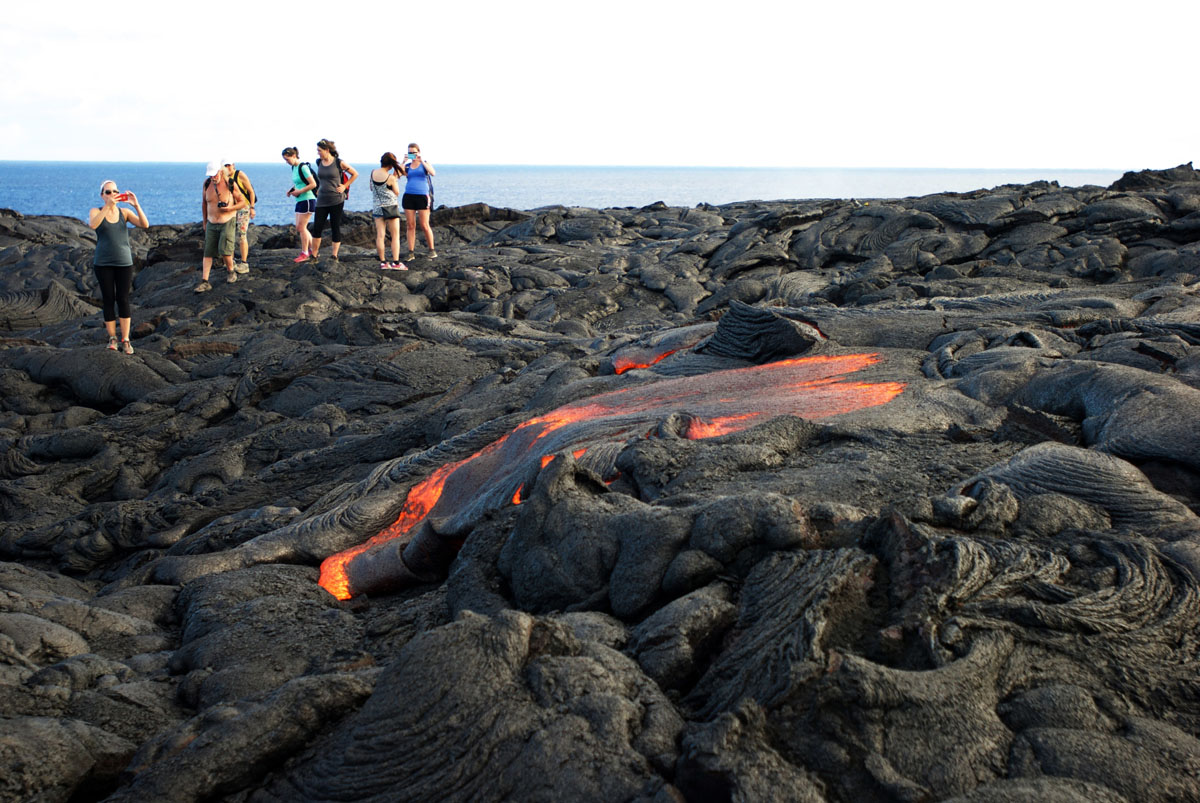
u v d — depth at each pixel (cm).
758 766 232
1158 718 252
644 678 279
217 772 272
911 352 646
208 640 397
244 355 1160
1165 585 296
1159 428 392
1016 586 299
